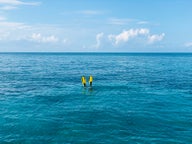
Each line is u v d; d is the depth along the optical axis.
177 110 22.66
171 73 60.25
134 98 28.92
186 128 17.34
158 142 14.73
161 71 66.44
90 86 37.38
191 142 14.73
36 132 16.62
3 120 19.44
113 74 57.75
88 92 33.19
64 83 42.03
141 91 33.97
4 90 34.16
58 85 39.66
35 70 67.31
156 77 51.12
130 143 14.61
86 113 21.80
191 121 19.00
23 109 23.33
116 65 94.94
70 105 25.28
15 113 21.73
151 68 78.81
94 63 109.25
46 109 23.38
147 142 14.74
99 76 53.25
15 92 32.69
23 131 16.84
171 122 18.80
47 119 19.80
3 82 42.50
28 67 79.00
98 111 22.55
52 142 14.79
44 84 40.53
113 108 23.78
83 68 76.94
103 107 24.27
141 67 83.69
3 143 14.62
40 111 22.56
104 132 16.61
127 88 36.62
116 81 44.66
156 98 28.75
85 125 18.20
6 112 22.06
